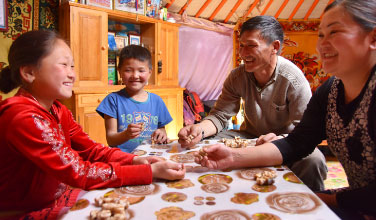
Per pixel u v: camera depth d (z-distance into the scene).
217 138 1.83
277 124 1.80
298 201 0.74
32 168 0.93
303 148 1.13
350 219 0.89
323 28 0.88
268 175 0.91
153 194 0.80
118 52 3.43
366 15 0.80
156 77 3.74
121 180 0.86
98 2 3.05
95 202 0.74
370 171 0.90
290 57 4.17
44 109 0.92
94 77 3.07
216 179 0.91
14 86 0.98
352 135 0.92
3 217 0.93
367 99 0.85
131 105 1.83
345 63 0.85
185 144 1.33
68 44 1.00
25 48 0.90
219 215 0.67
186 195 0.79
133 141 1.80
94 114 2.97
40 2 2.95
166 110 1.97
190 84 4.63
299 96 1.65
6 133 0.85
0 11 2.67
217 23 4.79
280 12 4.98
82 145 1.17
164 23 3.78
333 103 1.01
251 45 1.58
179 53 4.36
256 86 1.76
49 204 1.02
